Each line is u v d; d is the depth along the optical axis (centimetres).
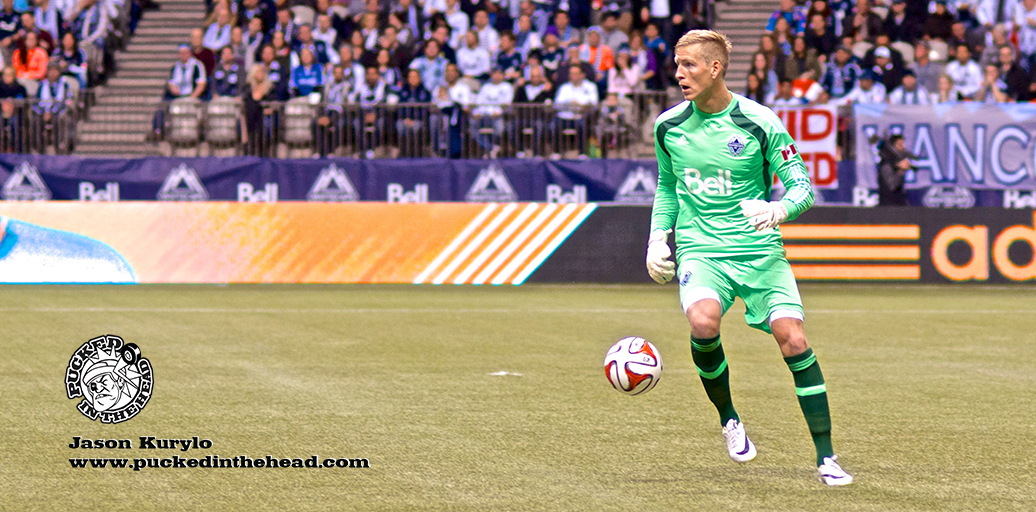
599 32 4231
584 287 3431
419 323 2514
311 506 1020
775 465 1195
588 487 1091
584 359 1984
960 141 3641
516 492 1073
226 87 4066
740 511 1008
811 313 2784
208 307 2816
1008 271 3506
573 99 3862
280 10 4250
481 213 3478
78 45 4359
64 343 2142
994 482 1121
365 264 3444
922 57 4072
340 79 3888
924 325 2541
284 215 3444
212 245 3425
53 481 1112
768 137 1132
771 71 4000
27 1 4522
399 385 1702
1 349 2055
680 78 1123
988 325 2545
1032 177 3631
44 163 3662
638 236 3509
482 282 3469
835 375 1834
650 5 4300
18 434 1331
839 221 3494
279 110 3741
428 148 3734
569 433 1354
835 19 4212
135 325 2433
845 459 1227
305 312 2723
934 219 3503
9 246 3378
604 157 3738
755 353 2067
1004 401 1595
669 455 1239
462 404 1545
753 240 1151
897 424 1430
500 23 4366
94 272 3403
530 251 3488
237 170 3691
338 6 4488
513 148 3741
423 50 4162
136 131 3962
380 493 1067
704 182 1157
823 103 3709
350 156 3747
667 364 1934
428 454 1236
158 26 4816
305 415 1461
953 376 1823
